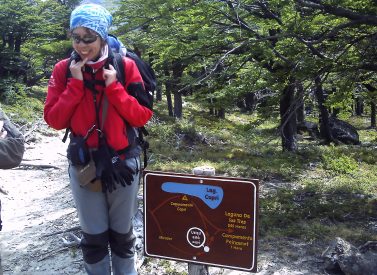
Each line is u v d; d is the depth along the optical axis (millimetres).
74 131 2592
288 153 13883
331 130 22234
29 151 12906
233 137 18203
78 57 2561
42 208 7000
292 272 4535
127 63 2582
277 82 9227
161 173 2871
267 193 8430
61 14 32312
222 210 2766
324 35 8789
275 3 9055
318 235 5656
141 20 12375
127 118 2545
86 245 2859
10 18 25609
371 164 13562
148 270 4473
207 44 11055
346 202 7562
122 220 2836
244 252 2750
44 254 5066
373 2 8133
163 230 2924
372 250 4754
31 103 22281
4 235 5770
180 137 16203
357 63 8484
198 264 2875
